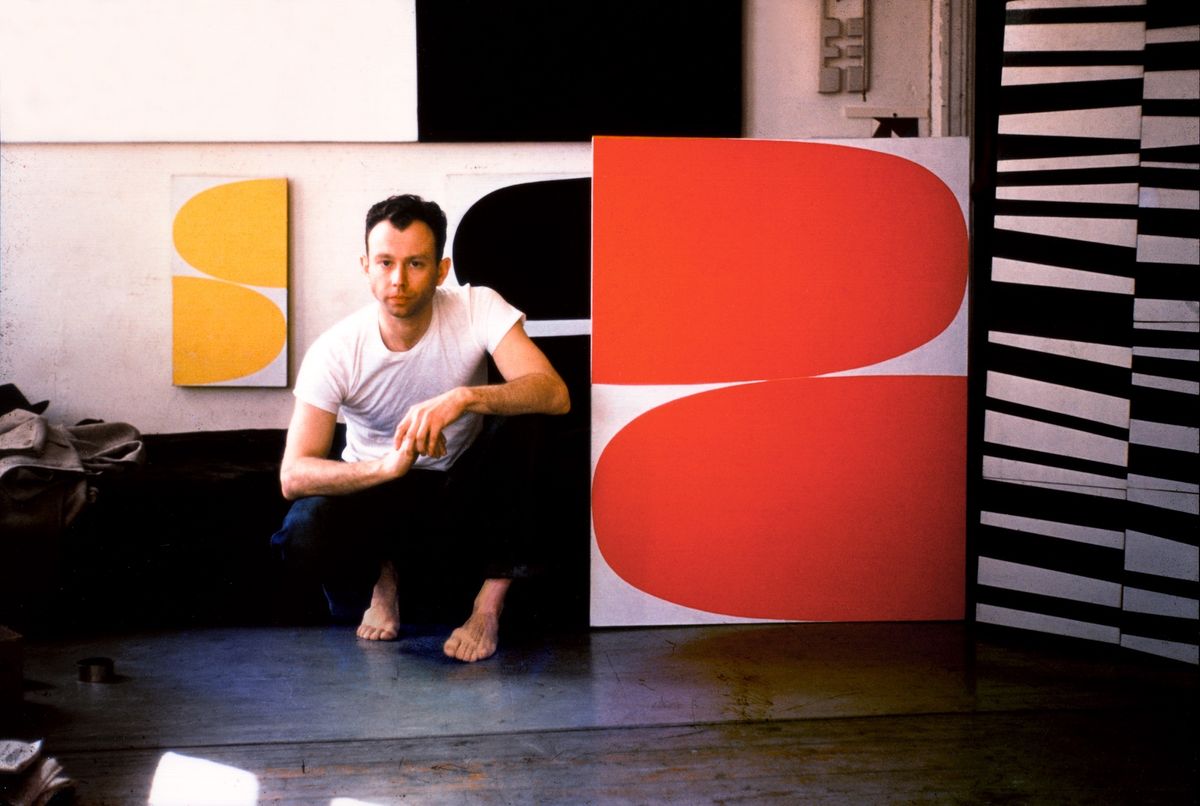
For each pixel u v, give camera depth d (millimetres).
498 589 2213
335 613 2291
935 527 2422
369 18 3195
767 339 2377
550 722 1785
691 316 2361
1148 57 2148
